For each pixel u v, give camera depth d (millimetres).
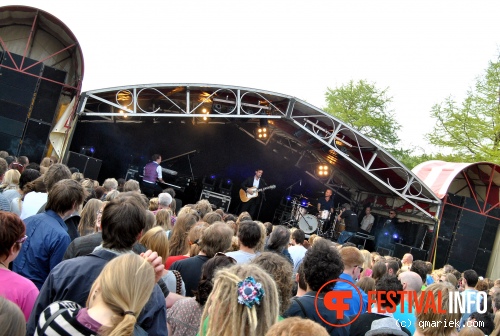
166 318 3025
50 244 3826
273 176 20078
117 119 16703
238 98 14977
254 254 4730
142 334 2604
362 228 18531
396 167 16000
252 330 2154
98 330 2070
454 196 17172
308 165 19859
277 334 1807
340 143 16703
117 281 2109
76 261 2990
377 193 19312
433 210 16844
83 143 17859
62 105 15250
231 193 20234
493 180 17953
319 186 20359
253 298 2176
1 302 1972
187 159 19219
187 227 5332
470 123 24422
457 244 17109
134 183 8047
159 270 2734
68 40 15539
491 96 24578
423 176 18656
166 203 7258
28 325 2820
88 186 7844
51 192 4023
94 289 2227
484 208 17344
